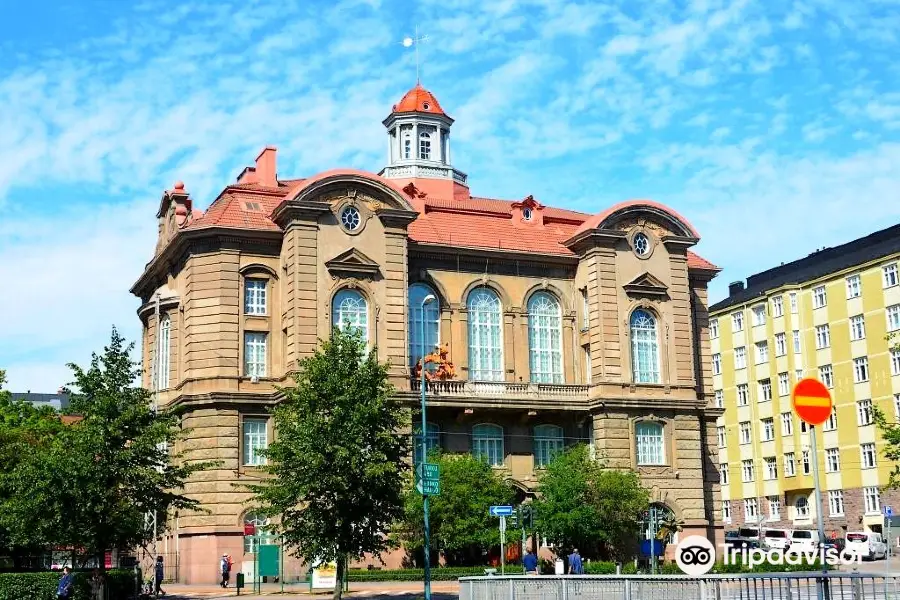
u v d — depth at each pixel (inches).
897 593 1168.2
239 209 2883.9
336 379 1996.8
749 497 4247.0
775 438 4121.6
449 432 2923.2
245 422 2755.9
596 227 3058.6
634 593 1330.0
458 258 3058.6
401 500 2021.4
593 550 2883.9
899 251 3641.7
